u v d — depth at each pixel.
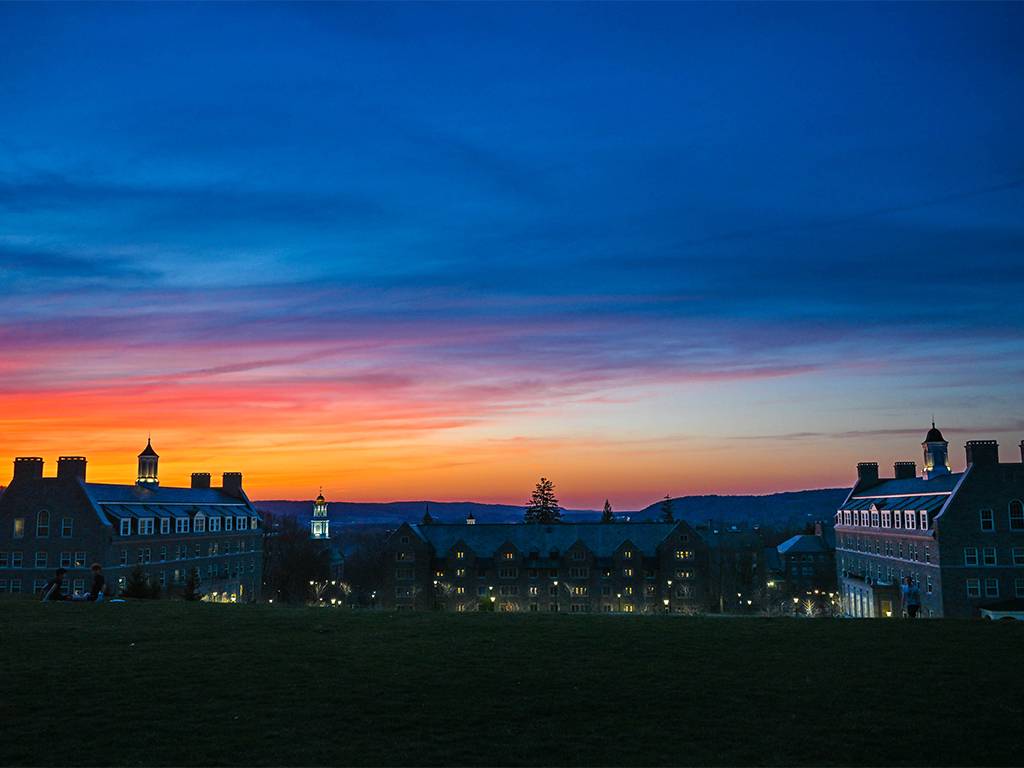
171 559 103.94
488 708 19.20
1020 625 31.56
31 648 25.39
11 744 16.42
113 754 15.98
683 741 17.17
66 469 92.81
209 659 23.86
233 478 129.12
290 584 155.62
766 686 21.28
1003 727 17.97
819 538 173.75
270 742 16.77
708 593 129.38
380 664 23.42
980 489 87.94
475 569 133.88
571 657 24.61
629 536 135.25
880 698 20.22
